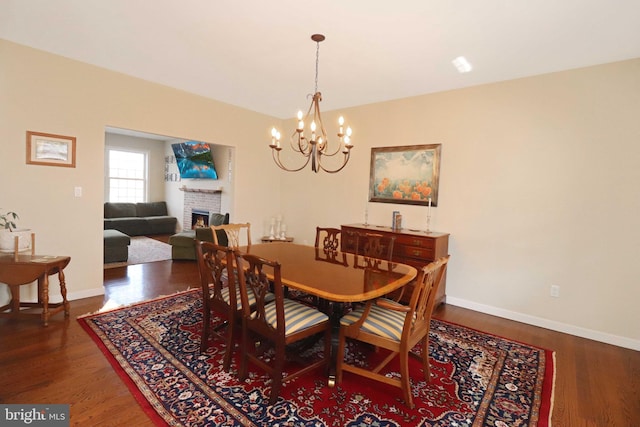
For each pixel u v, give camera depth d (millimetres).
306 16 2270
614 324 2777
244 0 2102
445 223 3697
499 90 3309
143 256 5477
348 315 2131
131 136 8047
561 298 3020
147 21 2432
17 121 2932
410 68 3104
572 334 2955
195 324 2855
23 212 3010
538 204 3119
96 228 3475
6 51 2836
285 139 5430
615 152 2742
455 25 2301
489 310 3426
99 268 3518
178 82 3799
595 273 2857
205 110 4348
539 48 2578
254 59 3064
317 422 1699
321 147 2660
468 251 3547
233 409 1779
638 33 2285
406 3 2064
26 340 2461
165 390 1925
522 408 1859
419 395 1959
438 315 3332
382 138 4199
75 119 3258
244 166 4953
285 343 1846
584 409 1879
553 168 3029
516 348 2613
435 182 3740
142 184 8375
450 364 2336
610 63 2748
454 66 3008
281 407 1809
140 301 3377
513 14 2131
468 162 3521
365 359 2375
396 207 4090
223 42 2727
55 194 3182
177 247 5199
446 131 3664
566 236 2986
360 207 4453
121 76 3537
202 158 7191
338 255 2861
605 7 2006
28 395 1828
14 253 2748
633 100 2662
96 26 2539
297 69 3271
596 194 2834
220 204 7074
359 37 2541
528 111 3146
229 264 2072
